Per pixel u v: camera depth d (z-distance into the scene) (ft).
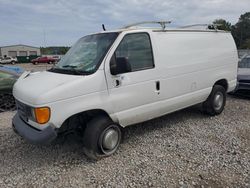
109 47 14.14
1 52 241.76
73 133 14.96
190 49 18.25
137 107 15.31
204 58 19.34
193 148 15.35
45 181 12.35
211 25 20.59
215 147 15.42
